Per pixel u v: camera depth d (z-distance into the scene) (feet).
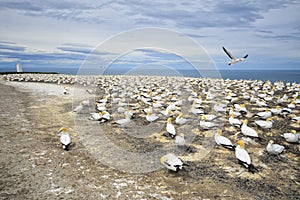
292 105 59.77
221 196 22.66
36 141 35.58
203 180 25.66
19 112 54.29
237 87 109.91
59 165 28.02
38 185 23.41
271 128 44.01
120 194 22.45
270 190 24.03
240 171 27.91
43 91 91.81
